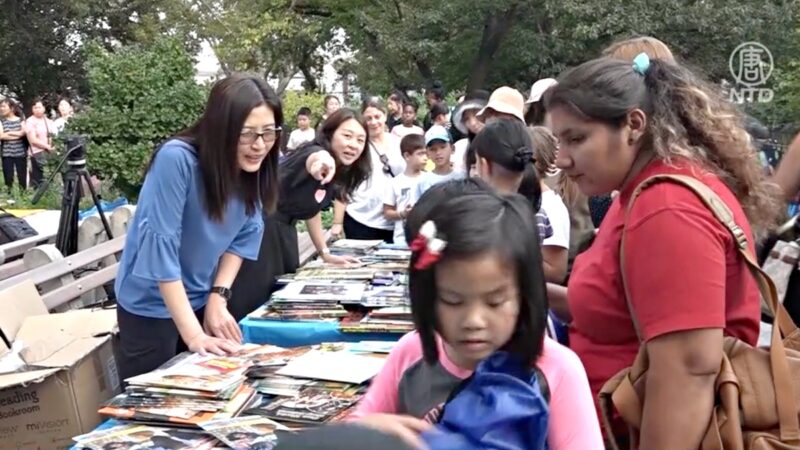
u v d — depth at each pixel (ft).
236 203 9.27
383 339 9.66
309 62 87.71
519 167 9.22
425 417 4.65
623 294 5.85
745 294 5.65
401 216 17.53
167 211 8.71
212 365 8.11
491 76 72.43
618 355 6.06
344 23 78.23
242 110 8.69
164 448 6.54
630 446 5.76
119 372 9.58
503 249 4.50
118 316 9.40
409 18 71.26
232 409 7.20
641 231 5.37
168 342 9.34
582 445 4.80
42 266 13.51
